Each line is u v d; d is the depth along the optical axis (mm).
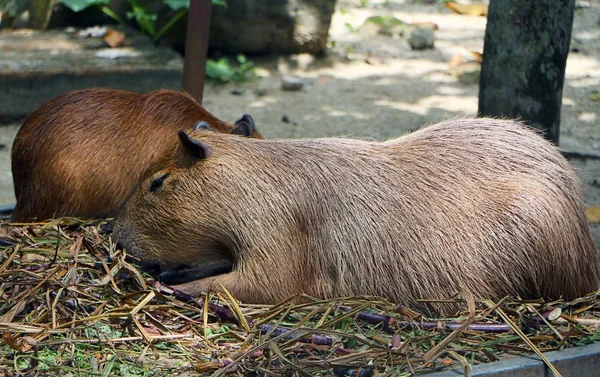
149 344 4418
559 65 6996
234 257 5074
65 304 4680
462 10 14188
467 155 5129
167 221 5105
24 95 9672
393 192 5016
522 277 4926
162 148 5727
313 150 5113
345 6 14289
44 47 10492
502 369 4230
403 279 4941
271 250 4914
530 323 4645
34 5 11367
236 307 4680
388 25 13219
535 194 4957
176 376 4172
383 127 9695
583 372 4449
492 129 5273
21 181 6051
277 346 4254
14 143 6102
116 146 5789
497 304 4707
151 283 4973
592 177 8578
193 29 6812
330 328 4613
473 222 4949
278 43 11836
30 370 4168
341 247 4949
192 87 6934
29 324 4500
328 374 4199
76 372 4172
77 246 5223
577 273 5043
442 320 4707
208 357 4352
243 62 11484
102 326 4539
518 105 7043
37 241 5398
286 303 4883
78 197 5797
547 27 6879
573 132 9797
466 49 12562
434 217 4973
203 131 5238
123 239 5250
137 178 5742
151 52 10500
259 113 10039
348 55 12195
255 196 4965
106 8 11406
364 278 4945
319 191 4984
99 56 10250
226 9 11453
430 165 5105
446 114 10172
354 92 10852
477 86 11234
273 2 11586
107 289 4848
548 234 4914
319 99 10578
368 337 4445
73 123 5863
